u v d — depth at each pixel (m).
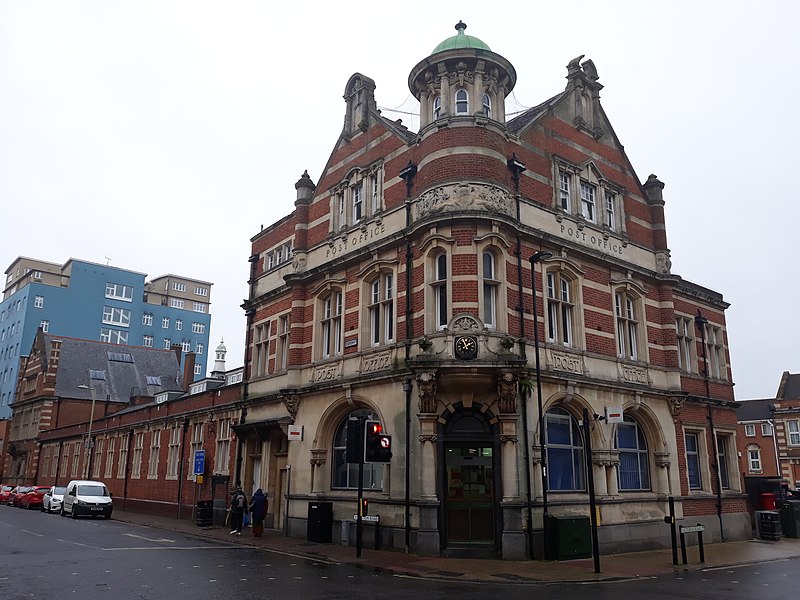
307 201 25.39
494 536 17.22
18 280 84.25
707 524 23.41
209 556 16.48
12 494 44.47
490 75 20.27
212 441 29.67
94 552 16.66
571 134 22.95
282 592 11.49
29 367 61.12
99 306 81.81
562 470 19.34
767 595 12.05
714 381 26.69
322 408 21.88
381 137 22.50
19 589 11.26
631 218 24.30
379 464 19.69
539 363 18.77
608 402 20.81
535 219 20.30
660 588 12.86
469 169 18.97
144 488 36.09
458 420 18.09
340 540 19.94
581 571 14.95
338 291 22.98
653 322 23.75
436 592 11.88
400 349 19.23
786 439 54.50
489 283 18.61
